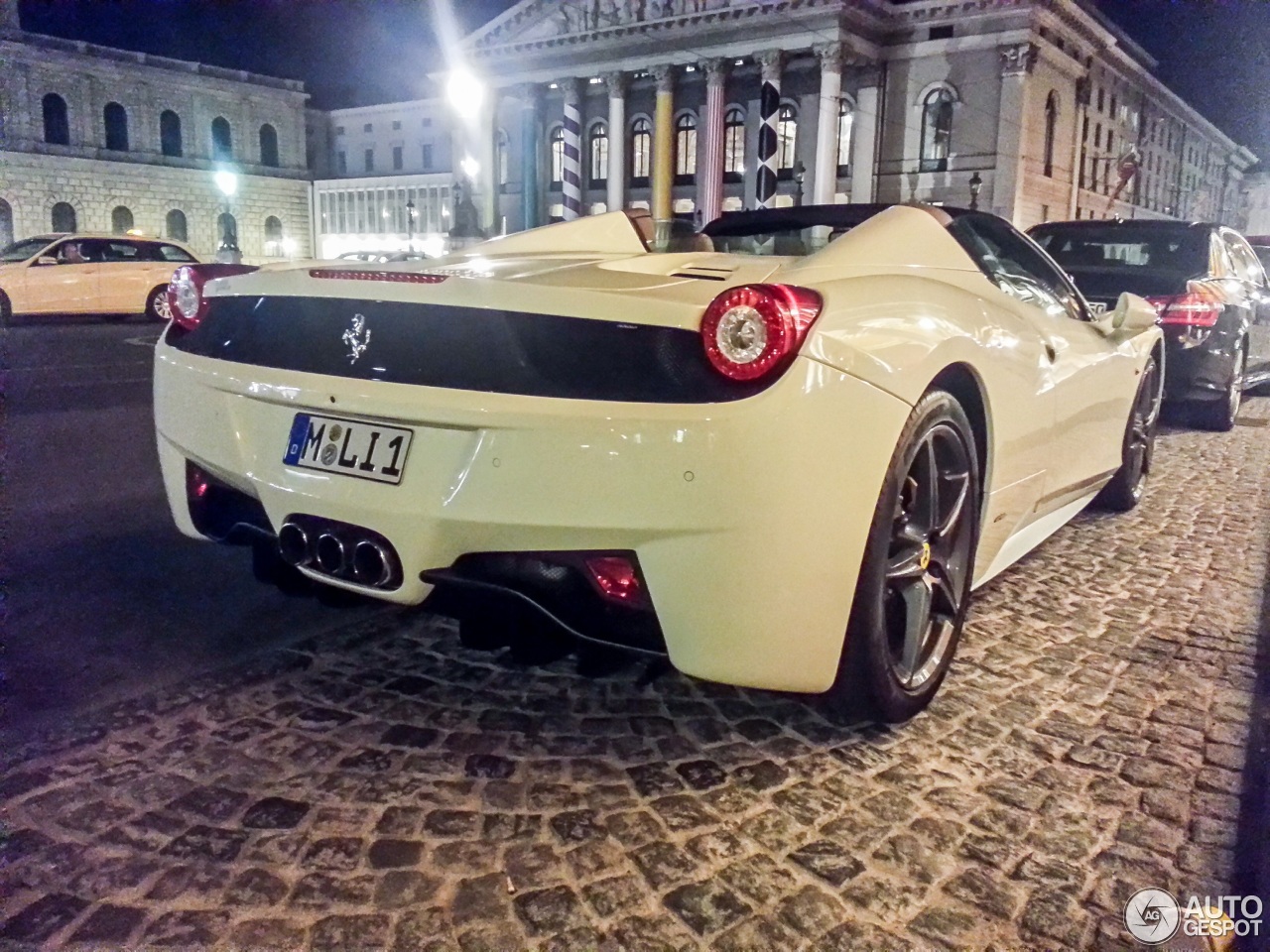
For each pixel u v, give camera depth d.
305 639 2.89
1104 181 54.31
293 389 2.15
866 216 3.65
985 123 42.41
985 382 2.44
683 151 49.53
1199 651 2.95
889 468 2.02
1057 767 2.21
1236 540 4.24
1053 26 42.81
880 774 2.16
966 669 2.76
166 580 3.45
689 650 1.91
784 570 1.87
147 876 1.74
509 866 1.79
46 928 1.60
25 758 2.15
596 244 3.02
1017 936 1.64
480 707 2.45
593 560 1.91
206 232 60.28
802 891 1.74
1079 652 2.92
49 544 3.85
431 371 2.01
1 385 8.37
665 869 1.79
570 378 1.89
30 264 15.90
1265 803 2.08
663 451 1.81
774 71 42.97
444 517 1.94
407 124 64.00
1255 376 7.90
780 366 1.81
